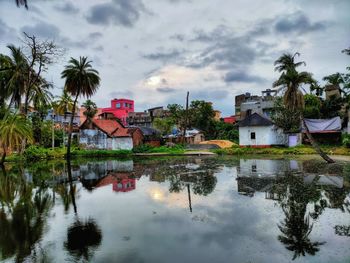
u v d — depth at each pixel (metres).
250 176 19.95
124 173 23.97
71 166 30.94
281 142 46.19
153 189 16.61
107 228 9.97
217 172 22.55
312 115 45.06
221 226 9.81
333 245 8.05
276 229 9.40
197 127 69.12
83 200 14.37
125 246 8.38
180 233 9.29
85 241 8.84
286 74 30.84
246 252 7.77
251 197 13.74
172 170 24.86
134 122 79.88
